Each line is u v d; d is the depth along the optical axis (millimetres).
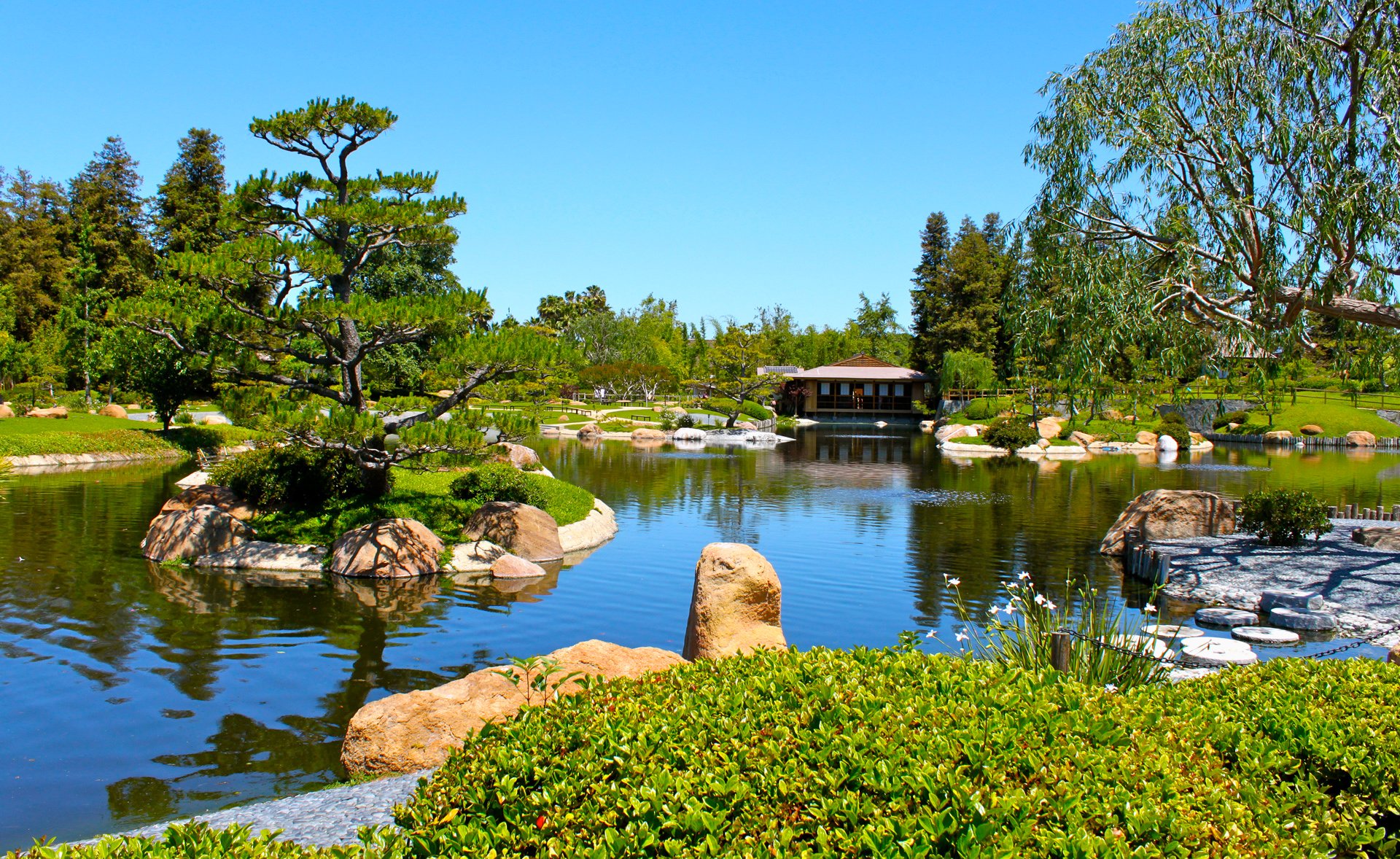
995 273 78625
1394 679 6398
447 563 18234
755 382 69312
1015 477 38094
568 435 60750
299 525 19594
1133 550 18531
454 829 3760
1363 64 16203
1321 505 20281
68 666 11562
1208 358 19031
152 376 27031
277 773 8422
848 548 21266
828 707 4691
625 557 20016
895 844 3332
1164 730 4793
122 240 62156
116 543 19766
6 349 48375
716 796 3785
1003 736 4176
